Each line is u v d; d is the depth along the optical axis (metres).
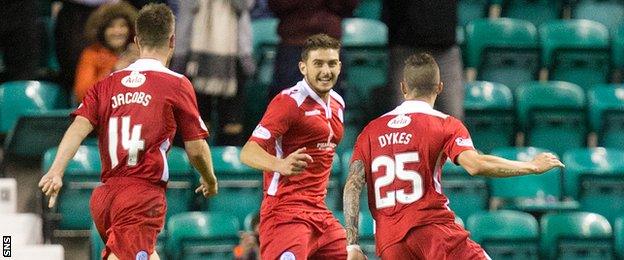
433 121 20.86
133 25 31.69
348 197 20.97
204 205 32.34
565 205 33.59
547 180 34.84
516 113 37.12
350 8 33.12
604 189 34.91
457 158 20.47
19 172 31.73
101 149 20.73
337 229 22.42
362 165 21.12
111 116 20.58
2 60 35.16
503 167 20.08
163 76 20.69
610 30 42.41
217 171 32.38
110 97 20.62
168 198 31.72
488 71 38.50
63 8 33.81
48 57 36.47
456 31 33.66
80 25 33.59
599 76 39.22
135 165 20.48
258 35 37.75
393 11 33.50
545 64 39.78
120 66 30.78
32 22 34.28
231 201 32.34
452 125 20.78
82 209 30.48
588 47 38.94
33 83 33.25
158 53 20.91
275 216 22.11
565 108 36.75
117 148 20.48
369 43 37.88
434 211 20.72
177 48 32.97
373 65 36.25
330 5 32.78
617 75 40.12
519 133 37.19
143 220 20.38
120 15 31.62
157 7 21.02
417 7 33.19
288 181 22.09
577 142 36.88
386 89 34.06
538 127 36.72
